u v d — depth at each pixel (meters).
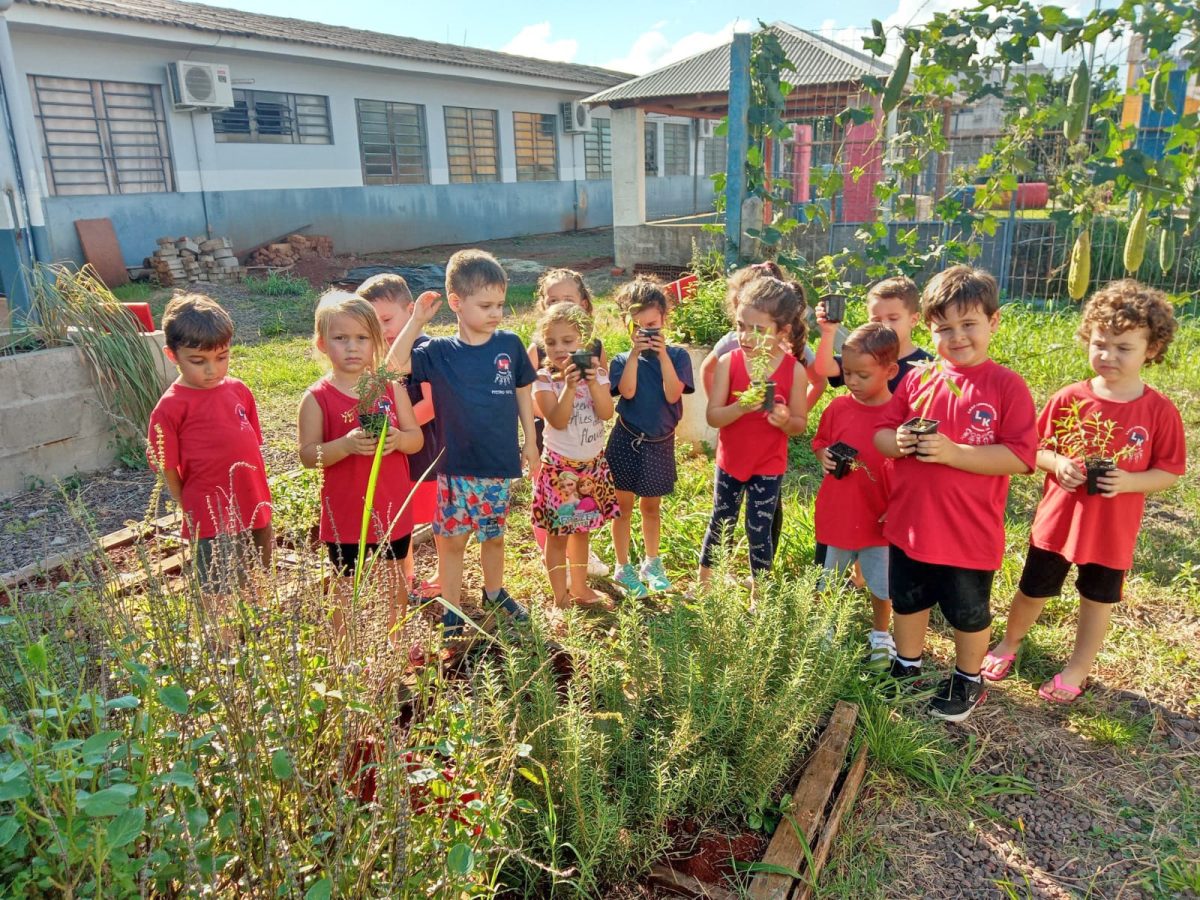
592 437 3.82
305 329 12.13
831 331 4.12
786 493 5.22
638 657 2.81
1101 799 2.83
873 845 2.61
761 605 3.05
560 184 25.94
